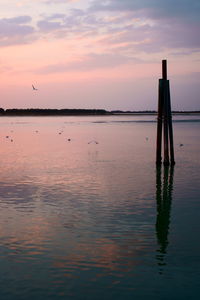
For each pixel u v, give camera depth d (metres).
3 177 25.88
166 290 10.23
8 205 18.39
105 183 23.77
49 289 10.28
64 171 28.48
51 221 15.85
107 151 43.22
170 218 16.22
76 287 10.38
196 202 18.84
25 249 12.90
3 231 14.62
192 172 27.64
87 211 17.33
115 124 136.00
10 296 9.95
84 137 68.62
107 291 10.19
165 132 30.23
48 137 70.31
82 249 12.89
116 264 11.73
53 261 11.95
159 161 31.16
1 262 11.88
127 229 14.84
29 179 25.14
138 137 66.75
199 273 11.14
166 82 29.50
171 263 11.79
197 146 47.91
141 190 21.72
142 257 12.26
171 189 21.94
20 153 41.94
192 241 13.58
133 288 10.34
